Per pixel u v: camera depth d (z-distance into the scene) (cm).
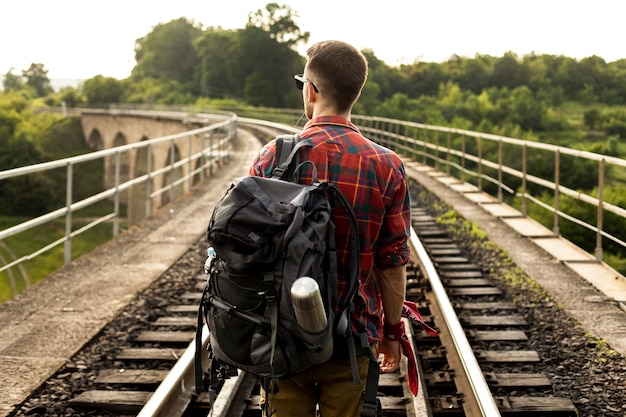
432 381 437
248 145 3089
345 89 218
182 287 690
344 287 211
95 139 9662
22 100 10188
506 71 9212
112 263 787
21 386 435
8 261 4281
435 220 1080
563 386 438
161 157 6469
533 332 542
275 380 212
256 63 11369
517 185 3550
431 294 626
